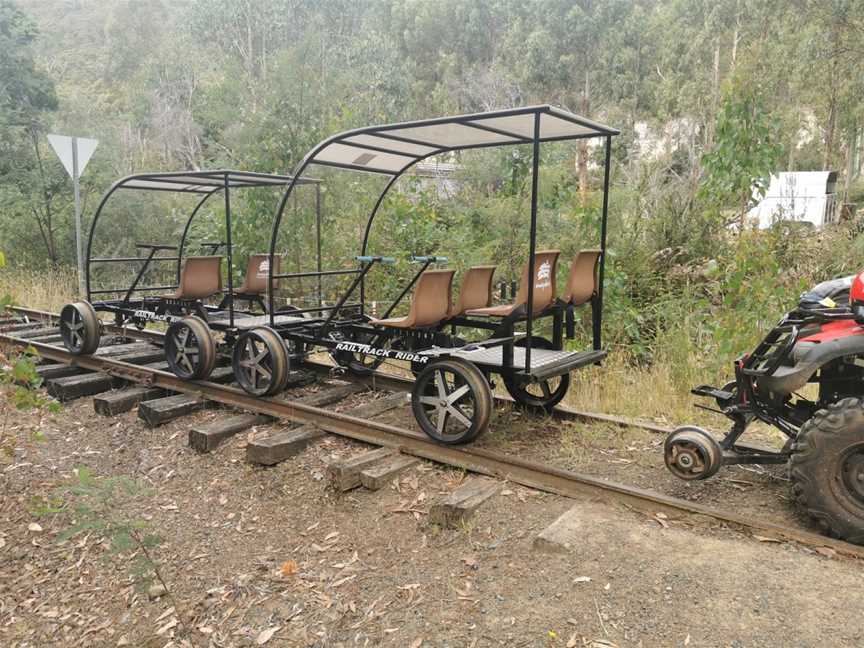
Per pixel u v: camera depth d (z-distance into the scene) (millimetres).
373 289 9805
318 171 10867
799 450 3844
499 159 10773
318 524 4520
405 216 10047
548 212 9648
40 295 11844
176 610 3814
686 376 6633
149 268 13188
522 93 39156
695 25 37688
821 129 29766
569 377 6094
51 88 17312
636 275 8531
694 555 3641
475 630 3273
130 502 5078
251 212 10656
